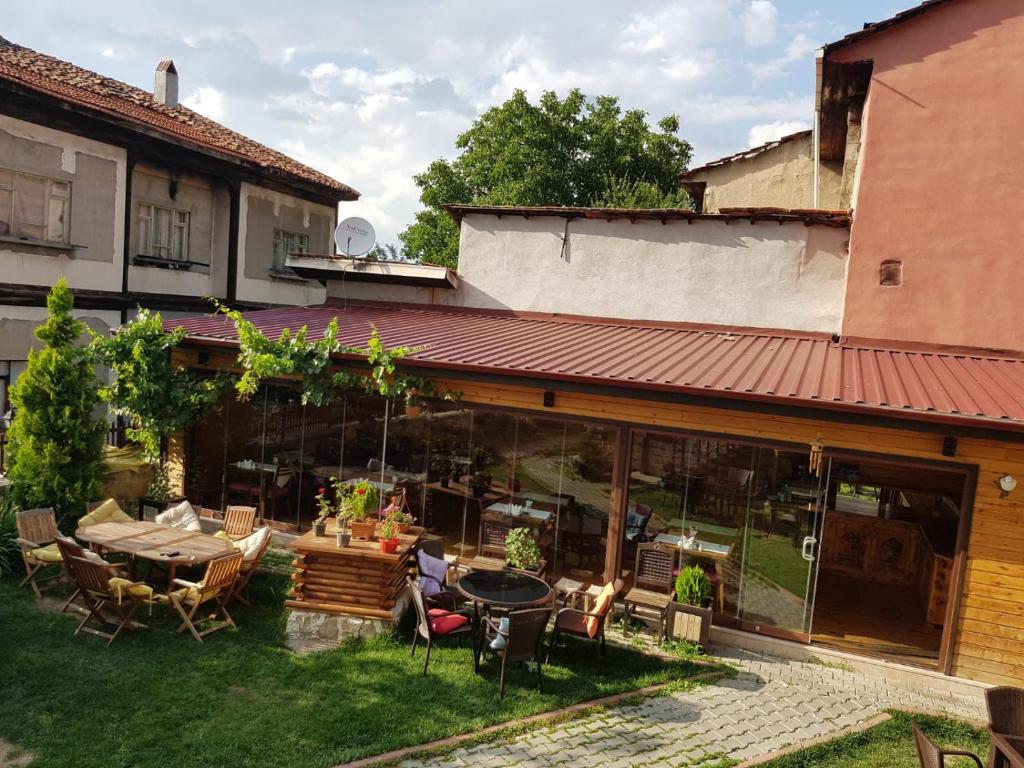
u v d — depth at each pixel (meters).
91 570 8.91
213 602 10.27
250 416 13.41
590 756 7.22
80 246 18.27
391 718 7.62
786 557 10.04
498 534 11.59
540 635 8.43
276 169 23.72
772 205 17.98
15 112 16.59
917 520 12.71
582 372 10.24
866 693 9.03
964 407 8.75
